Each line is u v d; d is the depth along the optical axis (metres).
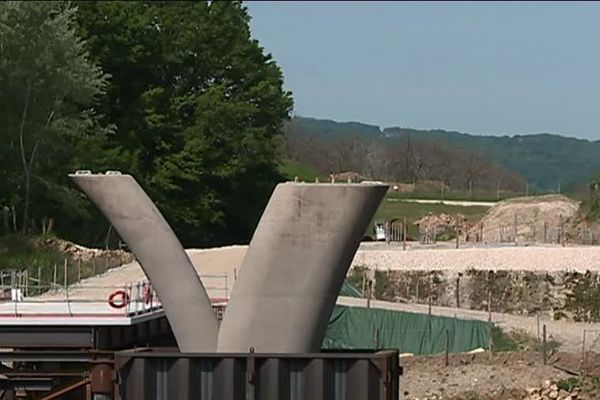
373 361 30.73
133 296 53.97
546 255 75.44
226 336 32.66
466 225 117.88
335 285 32.53
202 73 114.88
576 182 150.12
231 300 32.62
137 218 33.34
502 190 184.50
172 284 33.41
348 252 32.31
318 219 32.03
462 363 51.88
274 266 32.22
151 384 31.14
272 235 32.12
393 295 74.94
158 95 106.94
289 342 32.44
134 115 105.94
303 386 30.80
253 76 116.62
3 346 39.81
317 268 32.19
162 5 118.69
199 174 106.62
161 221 33.44
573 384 47.97
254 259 32.28
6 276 63.88
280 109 116.19
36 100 87.00
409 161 194.50
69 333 39.94
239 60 115.75
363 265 77.75
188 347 33.34
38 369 38.47
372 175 190.88
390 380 31.39
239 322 32.50
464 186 190.38
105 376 33.56
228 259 78.69
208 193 108.56
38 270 69.50
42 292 63.38
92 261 80.12
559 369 50.28
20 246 81.50
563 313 69.12
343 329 63.03
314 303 32.34
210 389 30.98
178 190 106.56
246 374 30.86
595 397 46.72
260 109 114.38
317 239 32.06
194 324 33.38
